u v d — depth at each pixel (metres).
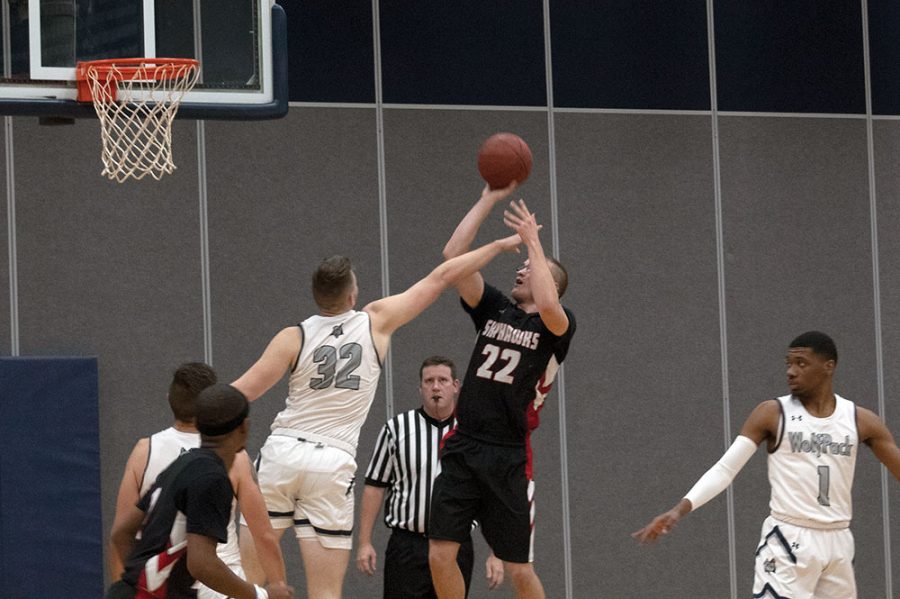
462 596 10.46
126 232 17.52
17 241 17.11
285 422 10.58
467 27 19.09
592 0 19.64
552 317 10.01
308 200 18.27
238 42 14.55
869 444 11.03
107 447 17.20
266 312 17.98
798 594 10.78
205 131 17.92
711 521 19.47
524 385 10.28
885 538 20.22
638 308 19.48
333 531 10.49
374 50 18.70
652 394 19.41
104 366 17.28
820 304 20.22
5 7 13.70
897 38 20.91
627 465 19.22
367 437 18.14
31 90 13.77
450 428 13.39
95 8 14.05
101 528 16.89
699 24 20.06
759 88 20.23
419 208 18.70
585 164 19.44
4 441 16.55
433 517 10.38
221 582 7.86
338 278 10.40
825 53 20.58
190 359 17.62
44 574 16.59
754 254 20.02
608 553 19.03
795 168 20.30
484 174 10.71
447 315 18.62
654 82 19.81
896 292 20.61
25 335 17.05
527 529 10.43
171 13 14.32
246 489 9.12
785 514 10.86
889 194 20.72
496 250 10.46
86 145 17.42
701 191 19.86
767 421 11.02
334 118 18.47
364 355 10.48
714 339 19.73
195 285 17.72
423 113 18.83
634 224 19.56
